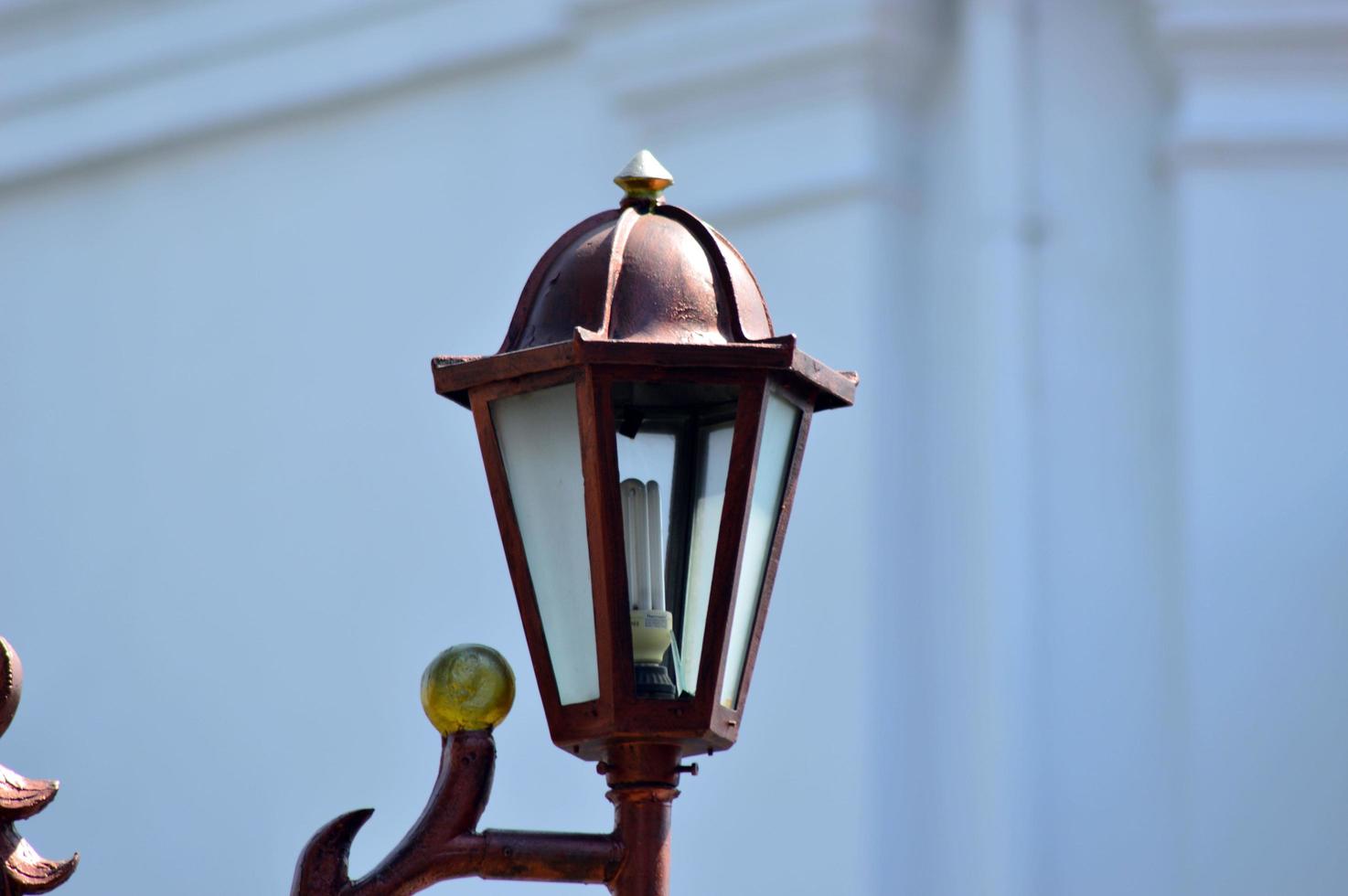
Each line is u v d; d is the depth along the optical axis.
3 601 21.25
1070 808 15.80
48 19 21.53
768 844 16.50
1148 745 15.75
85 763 20.47
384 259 19.67
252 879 19.28
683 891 16.81
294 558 19.64
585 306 6.93
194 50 20.73
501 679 6.82
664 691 6.72
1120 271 16.44
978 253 16.64
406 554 19.02
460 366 6.91
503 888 17.86
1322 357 15.85
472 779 6.75
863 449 16.67
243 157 20.67
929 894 16.09
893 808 16.23
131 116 21.12
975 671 16.16
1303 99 16.02
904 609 16.59
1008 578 16.08
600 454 6.62
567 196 18.66
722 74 17.52
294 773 19.22
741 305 6.98
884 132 17.06
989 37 16.86
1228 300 15.95
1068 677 16.00
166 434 20.67
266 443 20.05
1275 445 15.76
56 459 21.31
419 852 6.70
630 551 6.77
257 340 20.30
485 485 18.72
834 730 16.38
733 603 6.78
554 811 17.69
